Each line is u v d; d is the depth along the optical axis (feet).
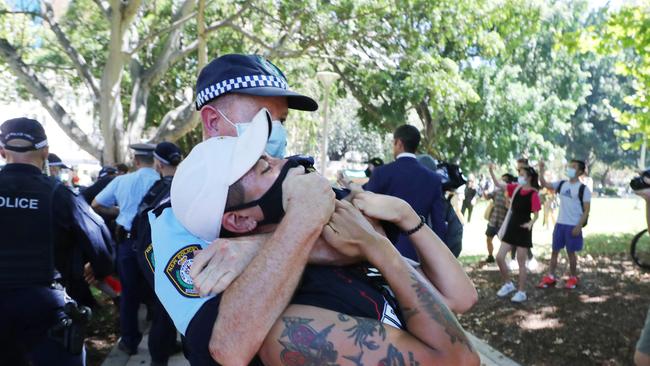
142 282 17.31
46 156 10.44
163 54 50.75
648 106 33.37
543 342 20.10
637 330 21.20
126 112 67.51
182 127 50.88
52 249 9.82
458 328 4.50
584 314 23.62
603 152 183.42
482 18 51.08
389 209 5.11
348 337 4.12
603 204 118.73
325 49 52.60
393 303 4.67
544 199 59.62
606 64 171.32
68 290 11.14
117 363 16.74
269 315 4.07
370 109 66.69
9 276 9.39
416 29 52.90
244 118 5.49
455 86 53.21
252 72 5.51
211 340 4.09
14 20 53.26
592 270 33.47
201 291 4.22
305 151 85.25
